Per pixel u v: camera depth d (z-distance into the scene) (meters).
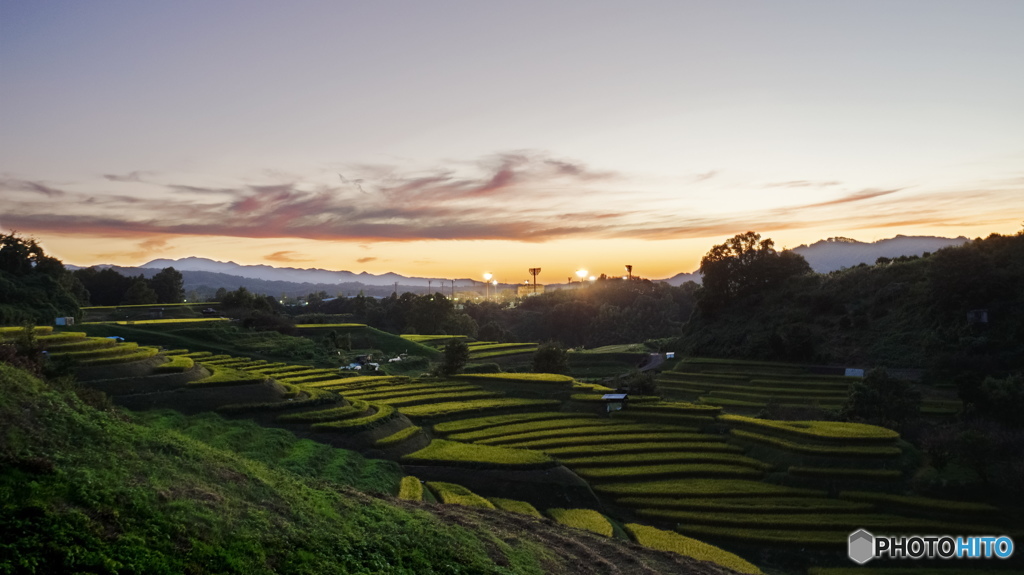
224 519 21.80
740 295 153.38
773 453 68.69
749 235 153.75
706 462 68.56
